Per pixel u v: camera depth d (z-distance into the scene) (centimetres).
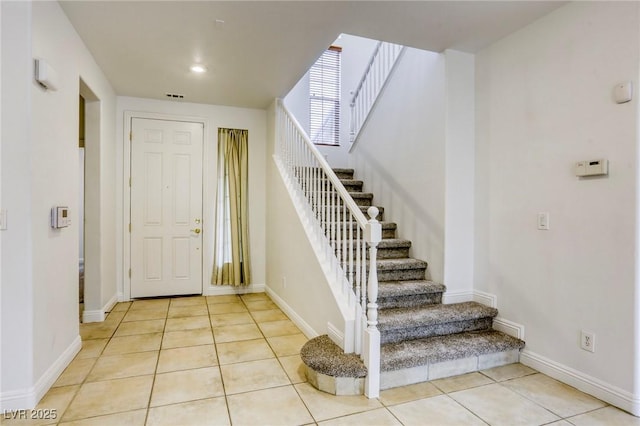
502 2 229
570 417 195
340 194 264
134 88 389
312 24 257
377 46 422
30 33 195
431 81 317
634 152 196
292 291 357
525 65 260
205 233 450
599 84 213
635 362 197
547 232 244
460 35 273
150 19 250
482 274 297
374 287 217
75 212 264
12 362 194
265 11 239
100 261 346
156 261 434
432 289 291
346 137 577
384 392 221
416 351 240
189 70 340
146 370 246
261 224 476
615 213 206
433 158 313
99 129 341
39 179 205
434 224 311
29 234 195
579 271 225
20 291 194
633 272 197
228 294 460
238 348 286
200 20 252
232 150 457
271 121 445
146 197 428
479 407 205
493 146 287
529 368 255
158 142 431
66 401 205
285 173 399
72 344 260
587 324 220
